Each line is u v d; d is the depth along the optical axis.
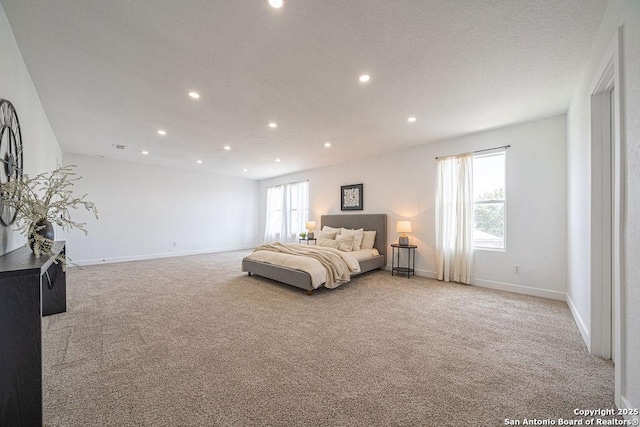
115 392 1.61
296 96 2.91
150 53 2.15
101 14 1.72
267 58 2.22
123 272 5.10
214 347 2.19
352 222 5.91
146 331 2.48
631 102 1.42
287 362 1.97
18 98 2.12
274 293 3.75
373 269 5.09
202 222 7.81
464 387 1.69
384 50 2.12
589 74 2.22
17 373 1.22
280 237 8.19
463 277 4.28
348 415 1.44
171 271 5.21
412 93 2.85
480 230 4.30
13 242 2.02
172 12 1.71
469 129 4.01
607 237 2.11
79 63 2.29
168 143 4.79
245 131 4.10
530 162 3.71
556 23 1.82
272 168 7.14
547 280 3.58
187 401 1.54
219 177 8.22
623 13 1.49
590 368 1.92
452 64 2.31
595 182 2.16
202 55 2.18
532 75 2.50
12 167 1.97
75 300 3.40
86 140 4.61
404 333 2.48
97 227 5.98
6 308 1.21
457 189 4.36
